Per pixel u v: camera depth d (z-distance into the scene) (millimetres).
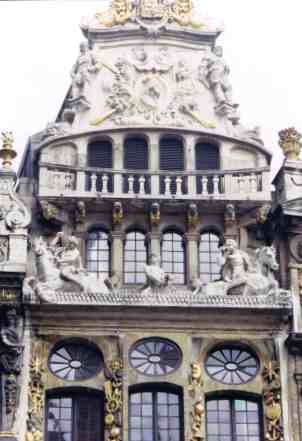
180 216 56906
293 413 52812
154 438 52625
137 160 58031
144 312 54094
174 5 61312
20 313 53562
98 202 56281
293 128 58219
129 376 53188
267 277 55062
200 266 56375
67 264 54781
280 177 57500
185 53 60438
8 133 57312
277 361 53844
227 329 54250
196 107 58938
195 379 53188
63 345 53875
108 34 60375
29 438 51781
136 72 59531
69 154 57781
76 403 53125
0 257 54438
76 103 58500
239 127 58844
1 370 52594
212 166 58219
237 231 56906
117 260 55875
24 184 57344
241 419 53219
